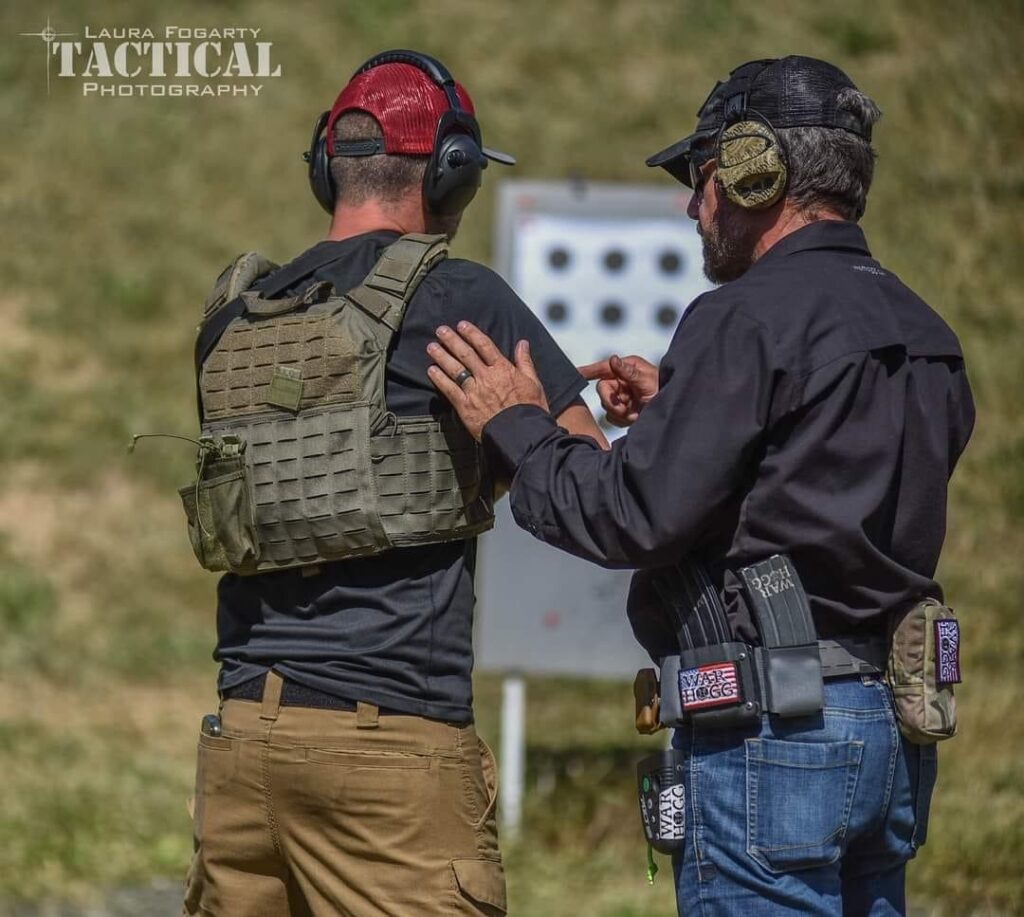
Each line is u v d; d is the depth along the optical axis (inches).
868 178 338.6
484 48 1620.3
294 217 1470.2
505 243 760.3
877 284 329.1
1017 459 1147.9
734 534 317.4
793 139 328.8
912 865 691.4
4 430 1249.4
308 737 333.1
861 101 333.7
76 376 1320.1
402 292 339.0
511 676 751.1
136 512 1181.7
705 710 316.5
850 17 1617.9
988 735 856.9
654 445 307.0
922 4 1626.5
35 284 1419.8
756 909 313.9
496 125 1510.8
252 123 1572.3
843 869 337.4
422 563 340.5
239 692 346.0
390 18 1669.5
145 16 1660.9
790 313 311.6
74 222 1480.1
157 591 1093.1
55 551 1123.9
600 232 761.6
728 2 1658.5
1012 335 1258.0
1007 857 693.9
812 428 309.1
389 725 332.5
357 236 358.0
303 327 340.8
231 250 1441.9
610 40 1622.8
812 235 330.0
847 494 311.4
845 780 314.5
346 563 339.3
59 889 645.3
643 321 761.0
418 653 336.2
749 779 314.0
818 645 314.5
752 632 316.5
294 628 340.8
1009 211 1382.9
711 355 309.4
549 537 321.7
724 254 345.7
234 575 356.2
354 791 331.6
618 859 711.1
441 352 333.7
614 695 974.4
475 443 343.0
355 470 332.5
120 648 1010.7
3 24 1673.2
